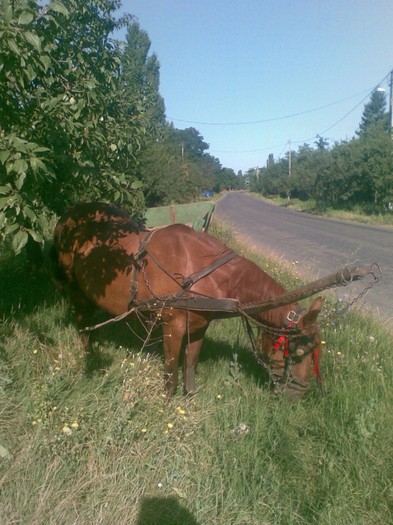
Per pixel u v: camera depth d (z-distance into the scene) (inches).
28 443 146.6
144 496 137.5
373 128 1605.6
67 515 125.4
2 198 147.6
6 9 145.3
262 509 139.8
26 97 194.9
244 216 1489.9
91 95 218.8
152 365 203.3
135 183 259.8
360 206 1528.1
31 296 267.6
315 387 192.9
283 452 159.6
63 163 214.5
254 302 174.6
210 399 187.2
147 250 188.2
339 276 150.1
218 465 154.2
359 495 146.2
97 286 204.4
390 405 184.5
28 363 192.5
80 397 173.5
